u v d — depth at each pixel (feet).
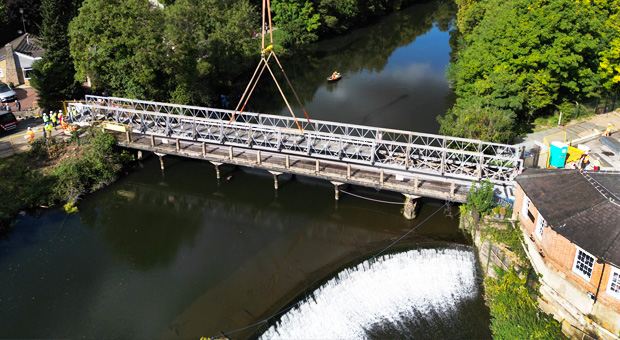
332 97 249.34
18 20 286.66
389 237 135.54
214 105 230.68
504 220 122.42
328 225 143.74
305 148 156.97
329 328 107.45
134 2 190.90
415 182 135.54
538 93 173.37
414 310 110.83
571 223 95.86
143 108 184.44
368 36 373.40
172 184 167.22
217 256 133.08
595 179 103.81
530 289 106.63
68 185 157.99
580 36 174.29
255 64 289.94
